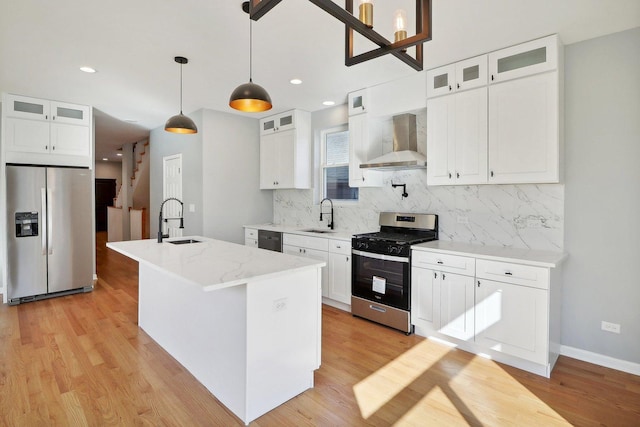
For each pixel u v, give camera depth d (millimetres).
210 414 2049
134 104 4547
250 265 2234
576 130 2727
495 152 2871
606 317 2627
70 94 4121
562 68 2711
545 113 2621
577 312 2752
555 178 2586
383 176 4098
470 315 2773
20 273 4047
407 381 2414
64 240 4344
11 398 2168
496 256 2627
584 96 2688
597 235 2658
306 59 3074
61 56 3008
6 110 4051
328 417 2027
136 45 2797
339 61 3119
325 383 2391
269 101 2320
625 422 1972
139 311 3357
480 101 2955
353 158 4000
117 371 2521
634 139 2500
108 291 4586
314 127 4945
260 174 5418
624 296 2555
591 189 2674
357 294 3611
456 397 2225
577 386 2344
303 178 4902
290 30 2545
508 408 2105
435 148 3252
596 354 2670
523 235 3016
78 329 3291
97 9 2270
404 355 2805
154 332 3059
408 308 3189
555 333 2623
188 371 2531
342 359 2736
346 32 1606
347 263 3748
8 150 4078
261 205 5496
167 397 2213
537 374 2502
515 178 2770
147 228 7906
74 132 4516
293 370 2217
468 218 3373
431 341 3074
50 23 2447
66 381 2377
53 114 4363
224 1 2174
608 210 2609
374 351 2875
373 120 3914
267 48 2848
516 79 2754
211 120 4836
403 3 2188
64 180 4336
